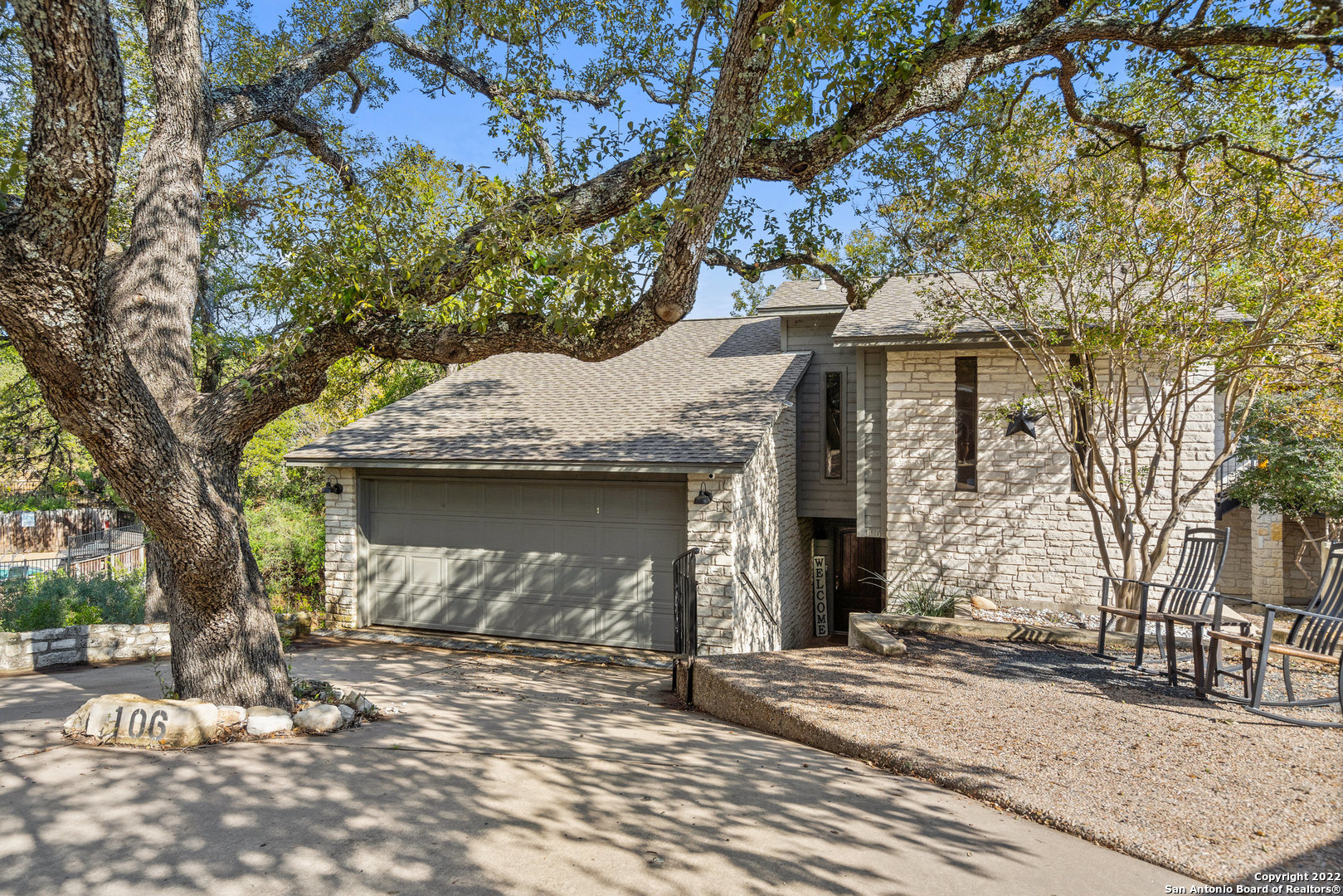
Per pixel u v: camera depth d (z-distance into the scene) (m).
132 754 4.60
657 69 8.54
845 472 14.16
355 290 6.02
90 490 20.73
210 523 5.23
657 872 3.33
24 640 8.69
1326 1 4.82
